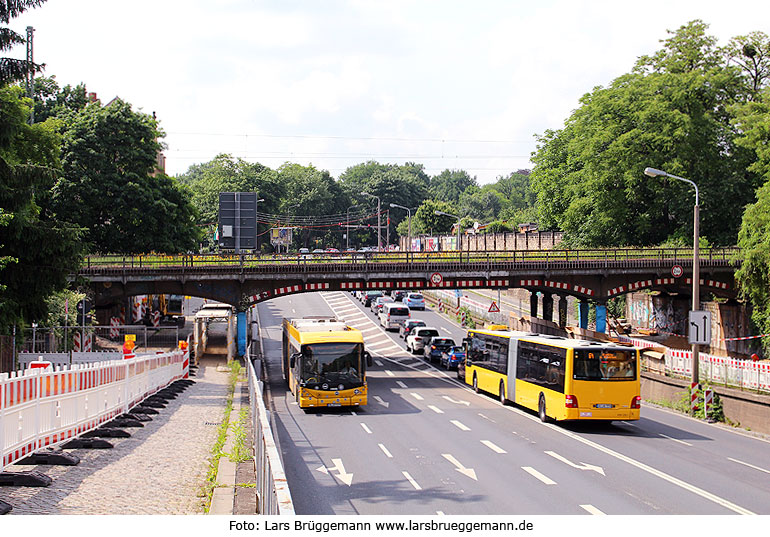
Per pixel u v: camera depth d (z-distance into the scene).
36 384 14.91
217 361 46.81
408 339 55.06
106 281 43.00
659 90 60.34
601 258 47.81
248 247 46.06
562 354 25.05
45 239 26.50
